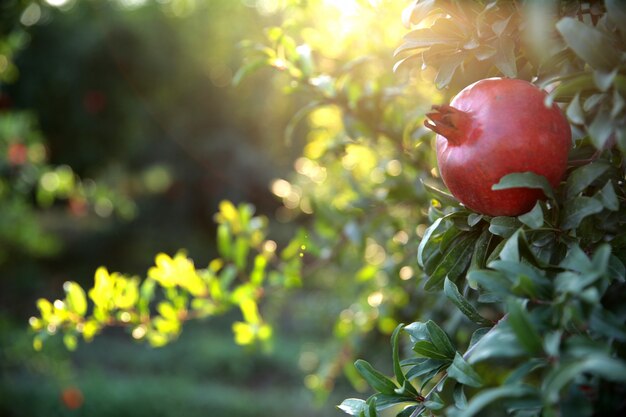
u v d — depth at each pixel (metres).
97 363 8.73
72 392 4.30
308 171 2.66
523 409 0.71
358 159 2.26
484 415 1.21
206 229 14.58
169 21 12.11
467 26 0.85
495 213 0.80
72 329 1.52
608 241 0.80
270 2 4.33
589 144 0.82
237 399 7.71
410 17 0.84
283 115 14.10
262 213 14.66
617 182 0.80
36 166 4.44
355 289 2.56
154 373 8.76
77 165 11.82
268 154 14.46
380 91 1.42
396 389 0.85
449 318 1.64
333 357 2.37
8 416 6.37
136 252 13.33
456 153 0.79
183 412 7.21
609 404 0.69
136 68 11.92
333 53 1.78
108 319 1.55
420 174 1.49
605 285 0.71
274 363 9.13
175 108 13.56
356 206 1.67
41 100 11.09
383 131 1.46
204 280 1.67
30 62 10.82
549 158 0.77
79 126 11.46
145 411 7.08
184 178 14.18
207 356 9.22
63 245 12.10
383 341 2.31
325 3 1.77
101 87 11.52
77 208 5.69
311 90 1.37
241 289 1.68
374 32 1.56
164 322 1.61
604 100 0.73
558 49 0.80
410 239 1.70
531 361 0.69
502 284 0.72
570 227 0.78
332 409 6.82
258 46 1.35
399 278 1.72
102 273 1.54
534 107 0.77
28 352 3.91
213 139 14.14
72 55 11.05
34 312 8.34
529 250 0.75
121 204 5.21
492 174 0.77
